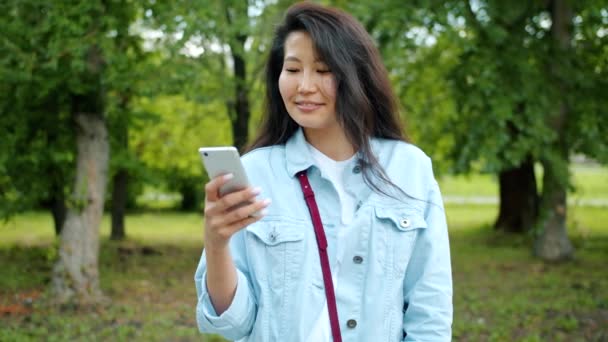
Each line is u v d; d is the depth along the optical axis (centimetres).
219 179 153
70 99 791
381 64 193
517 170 1641
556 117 1096
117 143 1095
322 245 180
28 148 906
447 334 181
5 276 993
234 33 824
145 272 1096
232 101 976
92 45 725
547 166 1184
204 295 176
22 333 672
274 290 179
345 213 185
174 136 1569
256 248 182
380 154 192
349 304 178
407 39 934
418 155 194
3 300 823
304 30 184
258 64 922
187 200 2597
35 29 671
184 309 816
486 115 1003
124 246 1429
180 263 1212
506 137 983
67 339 657
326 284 178
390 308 179
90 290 804
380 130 197
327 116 184
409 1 941
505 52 1026
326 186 186
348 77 181
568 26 1114
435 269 183
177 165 1881
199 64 816
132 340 665
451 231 1748
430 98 1173
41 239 1598
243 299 175
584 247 1395
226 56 984
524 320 754
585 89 1093
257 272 181
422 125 1147
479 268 1138
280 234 180
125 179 1559
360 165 187
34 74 709
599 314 790
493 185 3678
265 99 204
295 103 184
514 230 1658
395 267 180
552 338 685
